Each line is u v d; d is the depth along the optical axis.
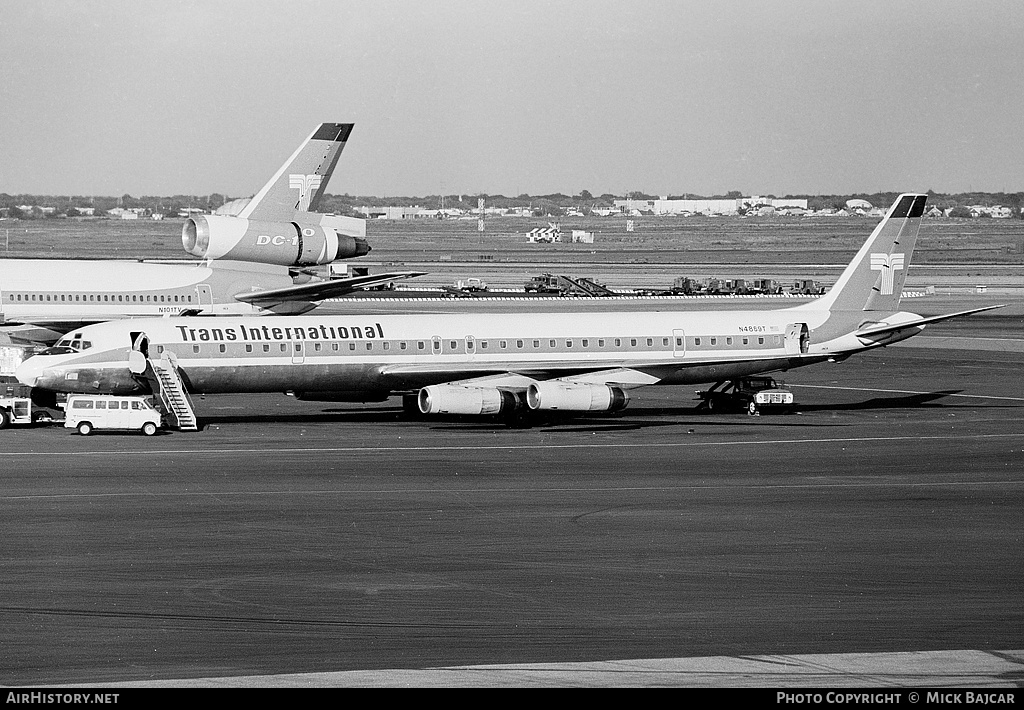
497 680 65.81
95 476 128.50
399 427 171.12
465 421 178.50
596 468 136.88
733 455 147.25
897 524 107.81
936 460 144.50
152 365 163.88
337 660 69.12
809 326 190.25
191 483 124.94
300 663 68.50
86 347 165.88
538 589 84.94
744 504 116.62
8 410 168.00
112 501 115.06
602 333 182.50
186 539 99.50
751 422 179.38
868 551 97.44
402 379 173.62
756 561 93.69
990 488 126.31
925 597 83.50
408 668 67.75
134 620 76.75
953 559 94.69
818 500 119.06
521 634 74.38
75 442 153.38
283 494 119.50
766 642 73.00
